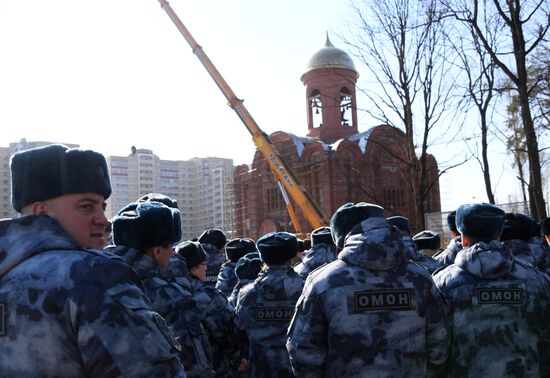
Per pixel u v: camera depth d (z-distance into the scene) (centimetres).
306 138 4281
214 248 895
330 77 4300
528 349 385
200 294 512
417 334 331
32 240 203
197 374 387
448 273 409
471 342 385
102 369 184
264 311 527
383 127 2208
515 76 1159
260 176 4506
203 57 2881
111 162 9931
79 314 186
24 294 191
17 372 188
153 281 390
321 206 3866
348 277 335
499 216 405
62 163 215
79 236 219
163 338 201
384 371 321
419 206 1502
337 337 328
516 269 402
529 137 1115
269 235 541
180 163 10738
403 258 344
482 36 1162
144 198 486
